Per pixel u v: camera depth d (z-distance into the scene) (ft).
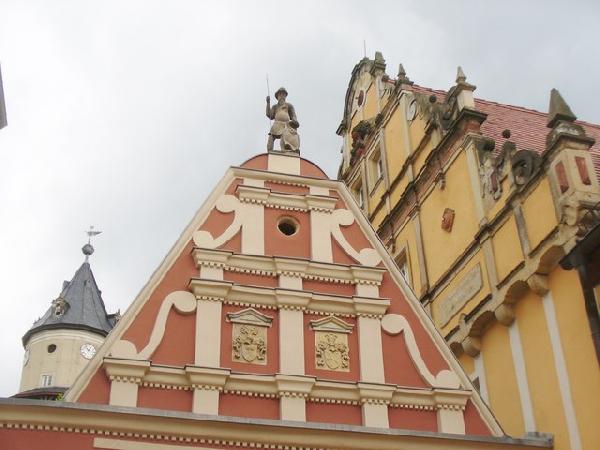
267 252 54.39
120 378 45.62
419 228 73.72
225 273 52.24
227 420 43.47
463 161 68.13
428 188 73.31
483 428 49.65
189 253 52.54
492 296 59.93
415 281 72.54
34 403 41.37
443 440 46.47
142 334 48.03
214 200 55.83
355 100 96.32
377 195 84.38
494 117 75.51
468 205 66.03
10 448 40.42
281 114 63.46
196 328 48.93
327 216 57.31
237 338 49.34
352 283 54.19
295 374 48.32
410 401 49.52
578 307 52.06
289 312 51.19
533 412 54.49
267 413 46.93
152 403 45.47
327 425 44.86
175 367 46.73
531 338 56.18
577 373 51.11
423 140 75.66
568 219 52.95
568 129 55.31
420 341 52.54
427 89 84.28
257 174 58.23
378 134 86.74
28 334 177.06
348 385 48.80
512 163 60.23
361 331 51.78
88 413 42.04
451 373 51.44
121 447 41.93
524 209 58.03
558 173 54.70
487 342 61.16
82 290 186.29
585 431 49.62
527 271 56.18
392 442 45.65
